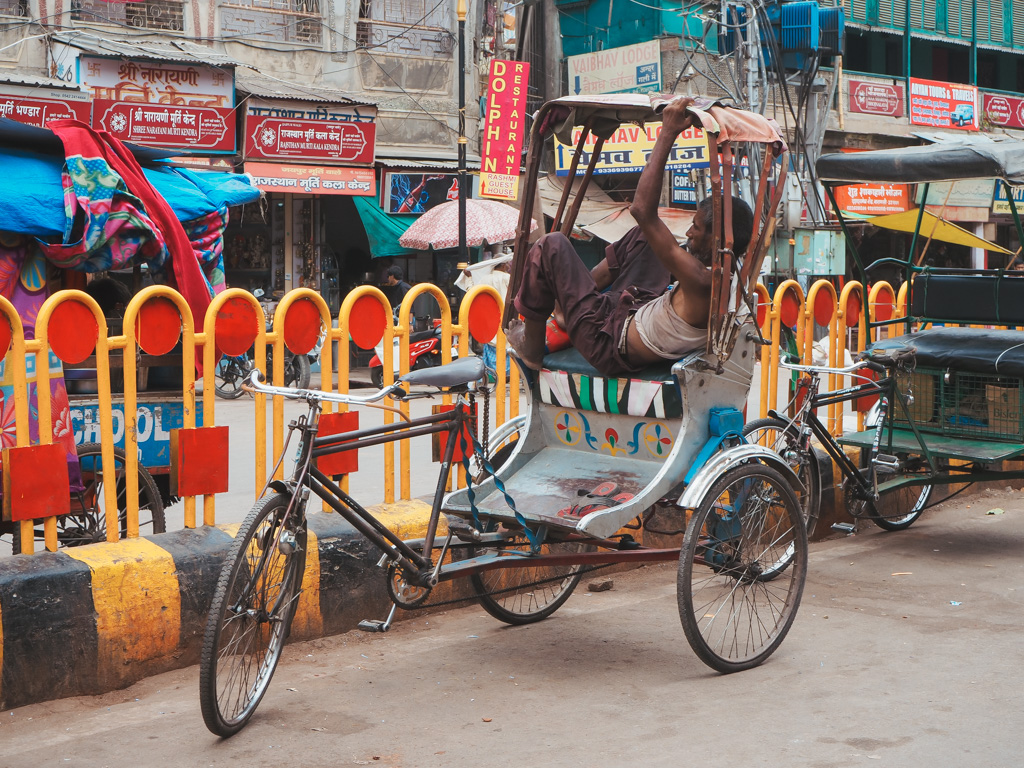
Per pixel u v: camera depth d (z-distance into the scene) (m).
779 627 4.12
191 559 3.92
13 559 3.62
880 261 6.49
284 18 16.69
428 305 12.66
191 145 14.86
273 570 3.52
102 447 3.86
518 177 16.73
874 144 22.50
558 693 3.72
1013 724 3.37
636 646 4.23
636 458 4.14
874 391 5.64
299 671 3.96
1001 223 23.61
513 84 16.48
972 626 4.42
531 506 4.00
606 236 17.05
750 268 3.93
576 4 21.02
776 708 3.54
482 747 3.27
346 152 16.11
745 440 4.08
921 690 3.68
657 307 3.89
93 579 3.65
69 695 3.62
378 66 17.53
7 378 4.21
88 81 14.07
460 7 15.82
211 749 3.27
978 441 5.77
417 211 17.34
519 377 4.70
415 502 4.72
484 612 4.74
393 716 3.53
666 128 3.69
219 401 12.65
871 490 5.66
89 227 4.36
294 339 4.33
